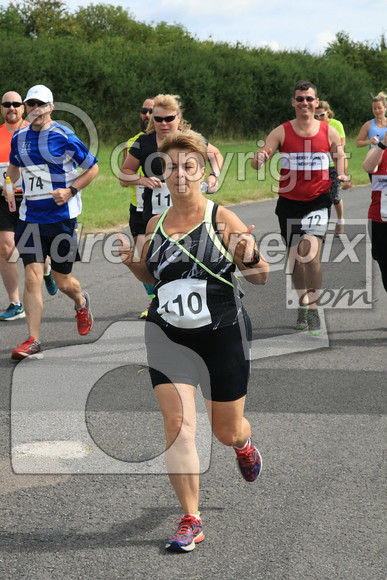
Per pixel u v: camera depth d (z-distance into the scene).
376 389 8.34
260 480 6.12
